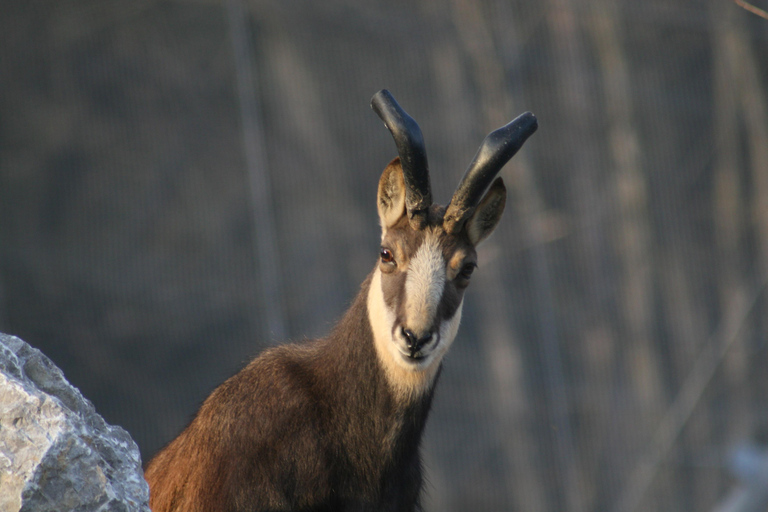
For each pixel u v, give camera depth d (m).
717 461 57.84
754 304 65.06
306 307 53.31
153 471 19.97
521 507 56.31
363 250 56.62
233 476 18.05
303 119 57.56
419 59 62.28
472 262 19.25
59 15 57.84
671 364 62.75
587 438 58.50
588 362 61.50
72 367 52.34
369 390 18.72
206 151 58.75
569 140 66.00
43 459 12.91
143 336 53.50
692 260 66.06
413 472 20.06
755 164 69.44
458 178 61.25
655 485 57.41
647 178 66.38
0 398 13.36
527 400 58.34
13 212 54.69
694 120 69.38
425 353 17.95
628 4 67.06
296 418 18.39
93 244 55.25
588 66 67.12
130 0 59.28
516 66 63.84
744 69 71.06
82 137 57.09
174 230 56.59
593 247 64.25
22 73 56.84
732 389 62.47
